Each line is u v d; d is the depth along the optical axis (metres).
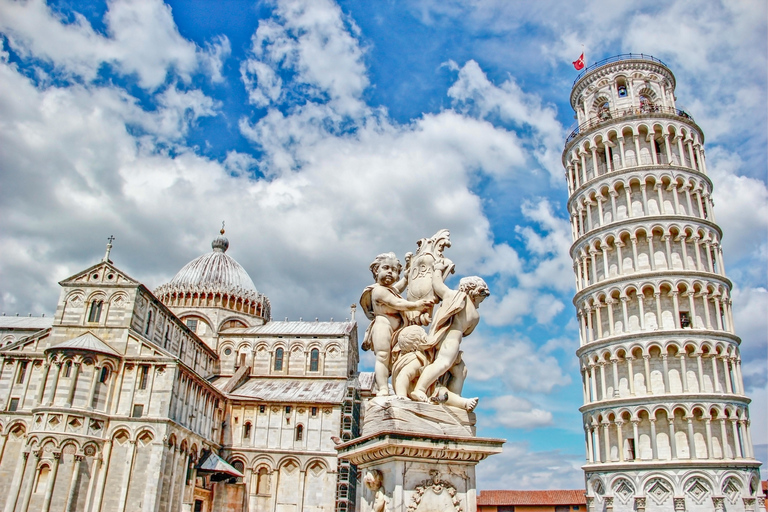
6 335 80.56
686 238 60.50
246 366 89.69
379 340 9.05
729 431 53.69
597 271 63.66
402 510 7.45
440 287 9.16
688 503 50.72
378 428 8.13
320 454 74.69
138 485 55.41
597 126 67.38
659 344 55.69
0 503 55.69
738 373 56.62
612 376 58.03
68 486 53.03
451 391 9.12
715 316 58.41
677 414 53.91
